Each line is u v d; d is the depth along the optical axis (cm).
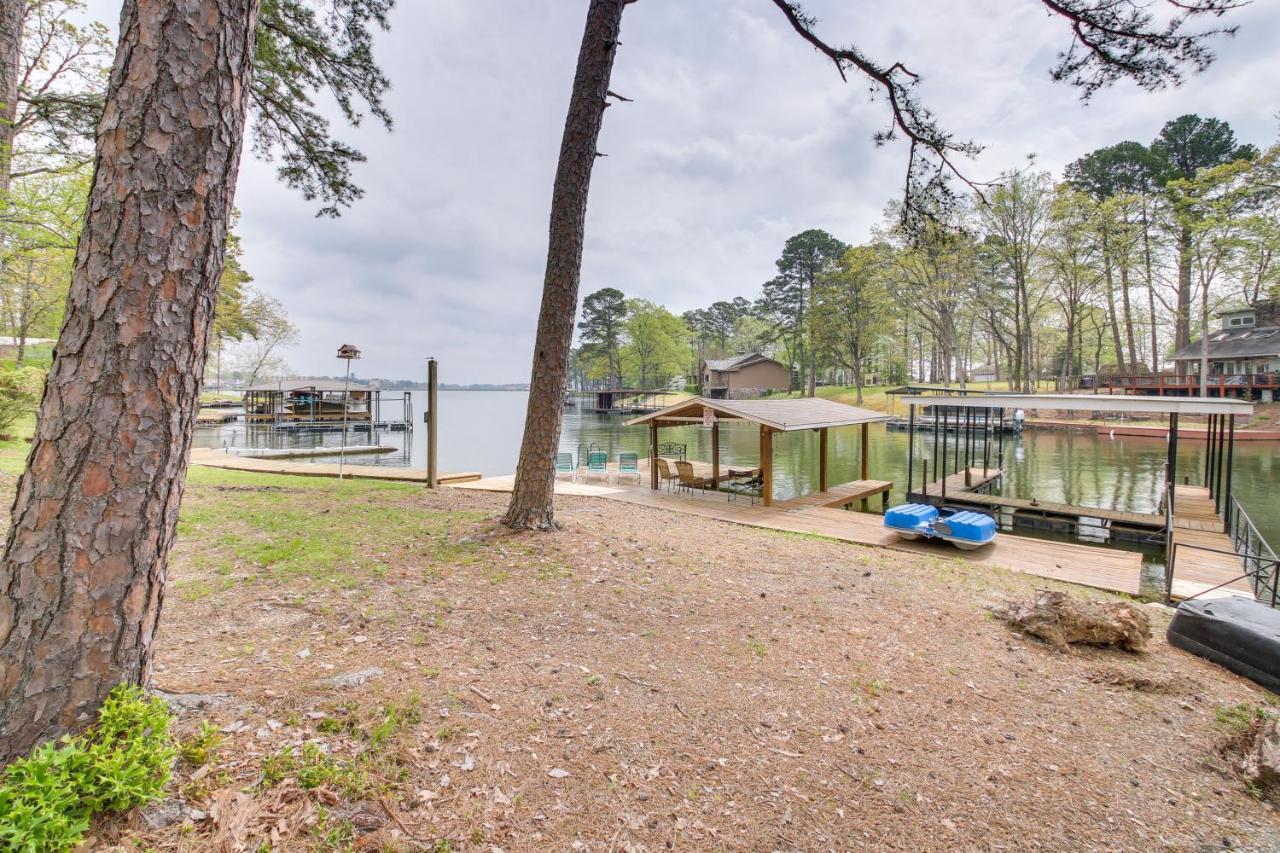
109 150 190
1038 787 253
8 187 843
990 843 217
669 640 379
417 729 249
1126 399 977
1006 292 3609
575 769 240
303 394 4141
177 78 195
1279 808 248
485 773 229
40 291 1864
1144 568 822
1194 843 224
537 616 398
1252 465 2022
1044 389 4412
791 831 216
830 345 4262
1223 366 3372
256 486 909
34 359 1580
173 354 200
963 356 4728
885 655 381
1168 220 3155
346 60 769
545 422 611
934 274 3444
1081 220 3136
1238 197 2847
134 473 193
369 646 329
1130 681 364
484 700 282
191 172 200
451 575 466
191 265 202
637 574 510
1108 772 268
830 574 580
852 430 3622
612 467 1602
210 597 391
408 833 193
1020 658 394
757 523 963
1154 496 1497
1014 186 3077
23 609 178
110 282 188
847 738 281
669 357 6594
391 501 809
